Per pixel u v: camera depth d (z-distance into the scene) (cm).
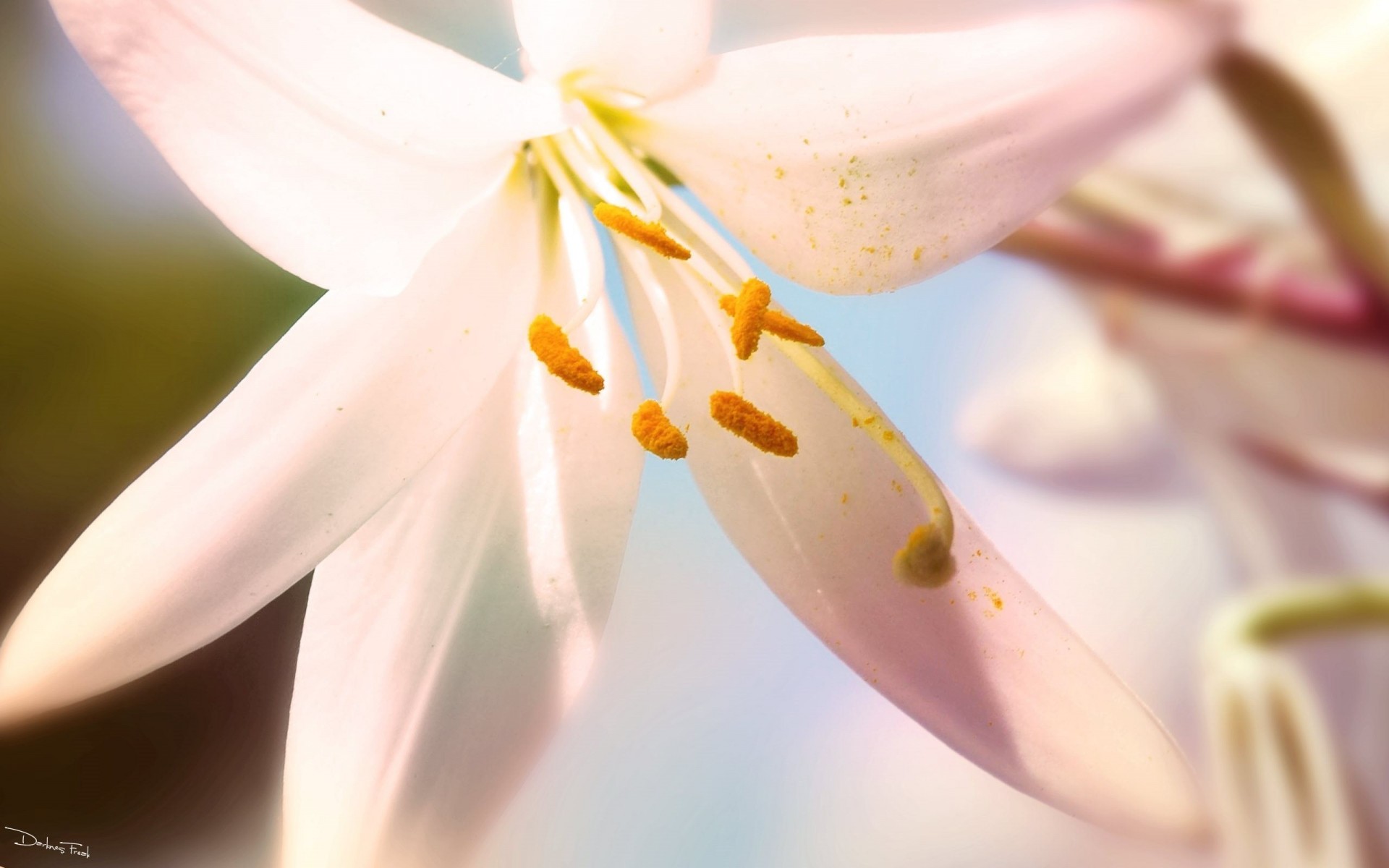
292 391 24
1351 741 27
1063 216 28
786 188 25
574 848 27
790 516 26
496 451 26
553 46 25
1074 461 29
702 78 25
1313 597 27
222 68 22
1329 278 28
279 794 26
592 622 25
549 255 25
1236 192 27
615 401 26
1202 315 28
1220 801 27
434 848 25
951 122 24
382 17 26
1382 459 29
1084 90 24
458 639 25
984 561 26
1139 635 28
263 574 24
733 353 26
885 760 28
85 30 22
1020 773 25
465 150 24
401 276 23
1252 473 29
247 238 23
